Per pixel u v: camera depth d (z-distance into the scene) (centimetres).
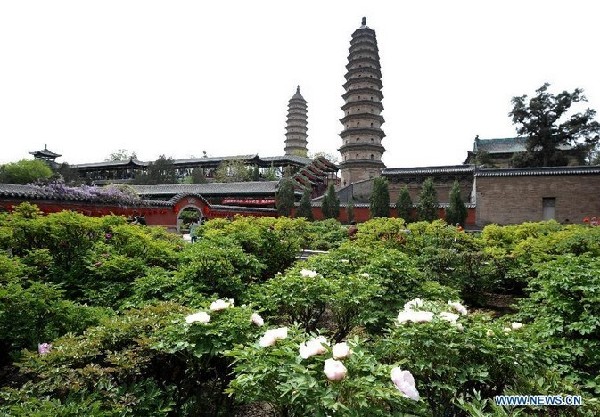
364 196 4862
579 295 545
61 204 1875
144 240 911
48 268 802
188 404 423
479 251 1141
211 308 403
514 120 4762
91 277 768
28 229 833
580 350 493
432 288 686
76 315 537
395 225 1369
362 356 288
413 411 294
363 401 244
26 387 338
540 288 787
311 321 688
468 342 341
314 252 1534
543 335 527
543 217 3550
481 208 3700
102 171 7544
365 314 586
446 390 348
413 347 353
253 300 643
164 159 7262
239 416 470
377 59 5734
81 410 301
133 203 2425
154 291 652
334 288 585
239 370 303
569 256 624
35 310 510
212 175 7312
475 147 6050
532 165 4738
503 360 333
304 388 257
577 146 4575
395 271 685
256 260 776
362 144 5569
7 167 5728
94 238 949
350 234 1839
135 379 371
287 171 5941
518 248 1134
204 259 692
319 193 6078
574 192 3478
